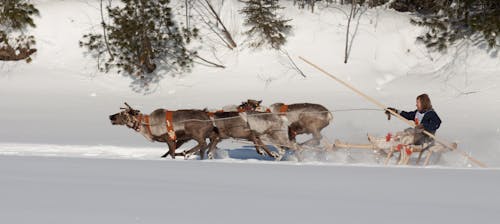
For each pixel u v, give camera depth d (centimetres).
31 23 2438
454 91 2183
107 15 2500
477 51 2341
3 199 552
